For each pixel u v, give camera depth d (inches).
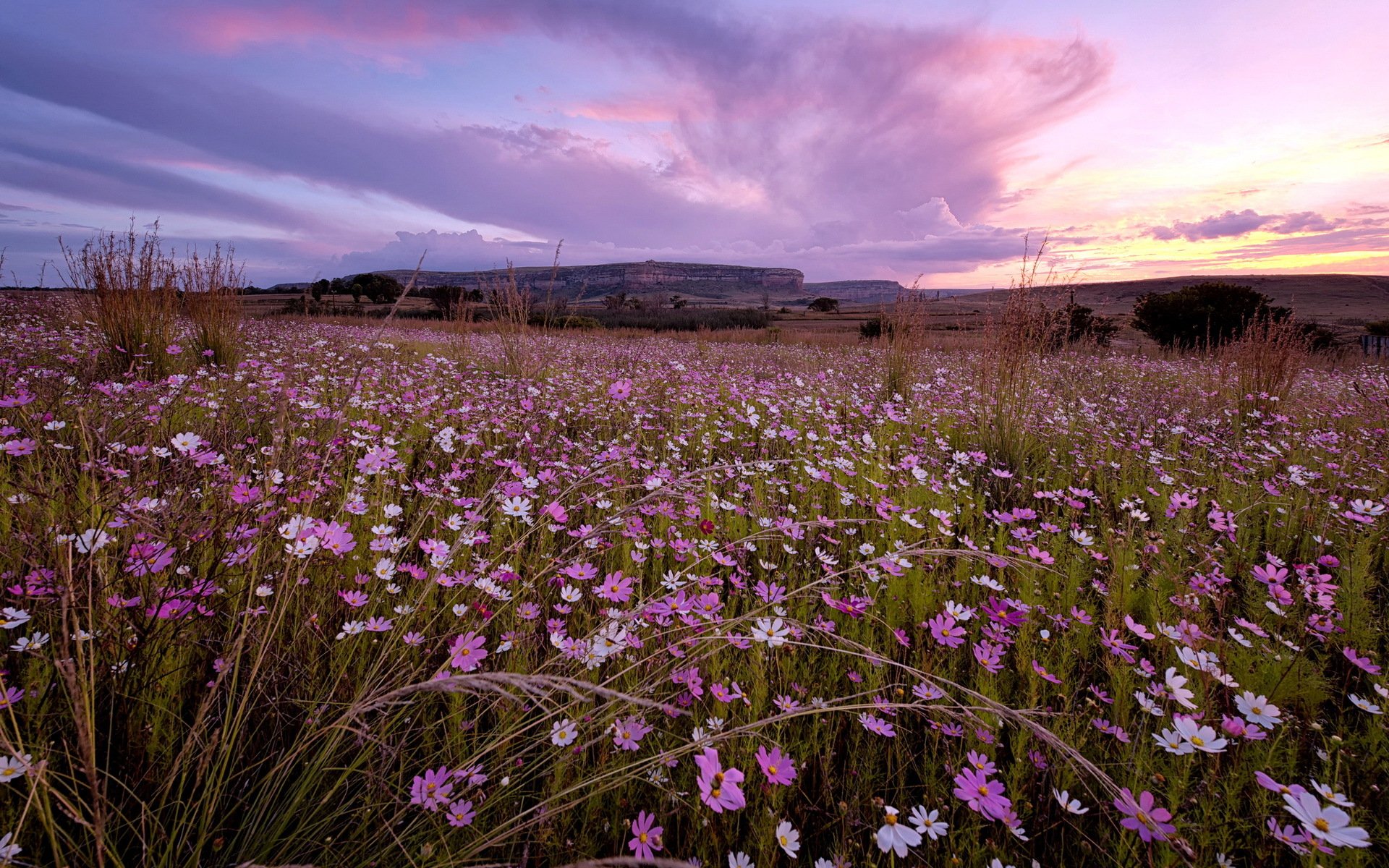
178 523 58.7
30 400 88.0
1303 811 40.6
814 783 60.7
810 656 72.5
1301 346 242.2
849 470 137.4
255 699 55.2
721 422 201.5
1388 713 64.3
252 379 197.3
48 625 51.0
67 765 48.7
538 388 230.2
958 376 322.0
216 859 44.9
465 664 56.6
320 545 62.9
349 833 48.9
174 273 223.6
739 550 95.2
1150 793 42.7
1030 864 52.2
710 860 50.3
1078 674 77.3
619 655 66.6
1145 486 150.2
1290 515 124.0
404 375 235.3
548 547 92.3
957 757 59.9
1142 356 500.4
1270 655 73.3
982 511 123.0
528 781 56.7
